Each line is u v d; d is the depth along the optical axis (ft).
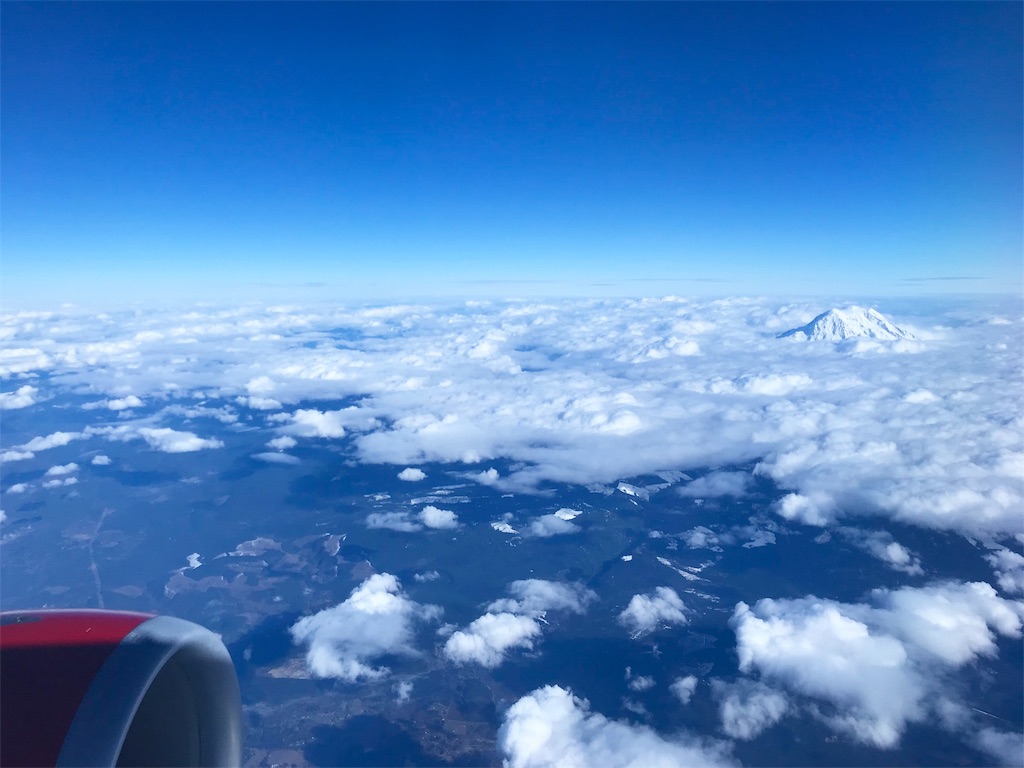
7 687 7.62
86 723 7.18
